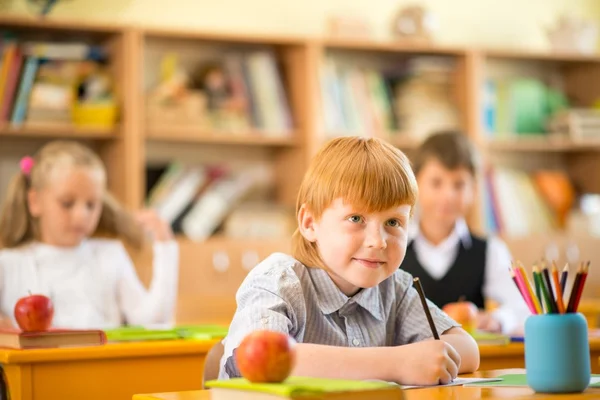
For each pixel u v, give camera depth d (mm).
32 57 4289
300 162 4836
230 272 4578
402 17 5156
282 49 5000
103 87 4434
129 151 4422
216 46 4941
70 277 3275
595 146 5496
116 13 4762
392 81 5152
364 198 1684
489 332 2613
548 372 1428
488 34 5602
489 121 5324
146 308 3389
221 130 4664
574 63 5738
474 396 1409
